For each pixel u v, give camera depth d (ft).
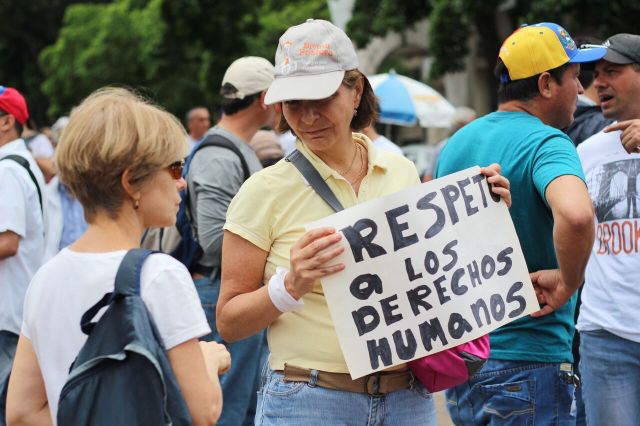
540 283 12.91
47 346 9.05
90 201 9.08
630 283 15.33
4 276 18.90
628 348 15.42
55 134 51.55
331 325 10.99
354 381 10.99
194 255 18.63
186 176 18.89
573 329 13.76
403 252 10.75
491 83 70.85
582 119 19.79
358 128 11.81
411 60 109.29
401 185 11.64
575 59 13.69
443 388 11.21
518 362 13.24
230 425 19.11
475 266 11.09
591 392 15.92
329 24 10.98
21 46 167.73
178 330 8.73
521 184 13.03
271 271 11.18
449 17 67.77
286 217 11.11
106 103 9.09
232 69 19.52
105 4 164.55
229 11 100.12
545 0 62.28
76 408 8.45
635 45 16.47
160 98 113.80
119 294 8.64
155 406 8.39
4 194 18.70
